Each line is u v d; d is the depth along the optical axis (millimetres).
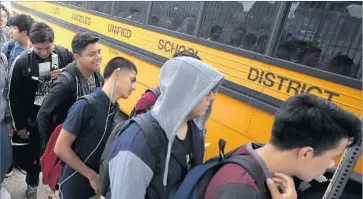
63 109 2172
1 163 2283
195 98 1136
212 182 1021
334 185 1266
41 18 7930
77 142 1814
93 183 1826
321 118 960
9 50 3436
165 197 1198
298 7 2664
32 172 2785
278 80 2734
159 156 1163
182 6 3834
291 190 999
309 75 2516
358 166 2113
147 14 4391
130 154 1123
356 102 2248
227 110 3160
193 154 1321
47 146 2029
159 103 1232
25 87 2514
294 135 973
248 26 3055
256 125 2896
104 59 5379
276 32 2777
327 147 985
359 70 2285
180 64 1157
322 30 2520
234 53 3115
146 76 4391
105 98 1808
